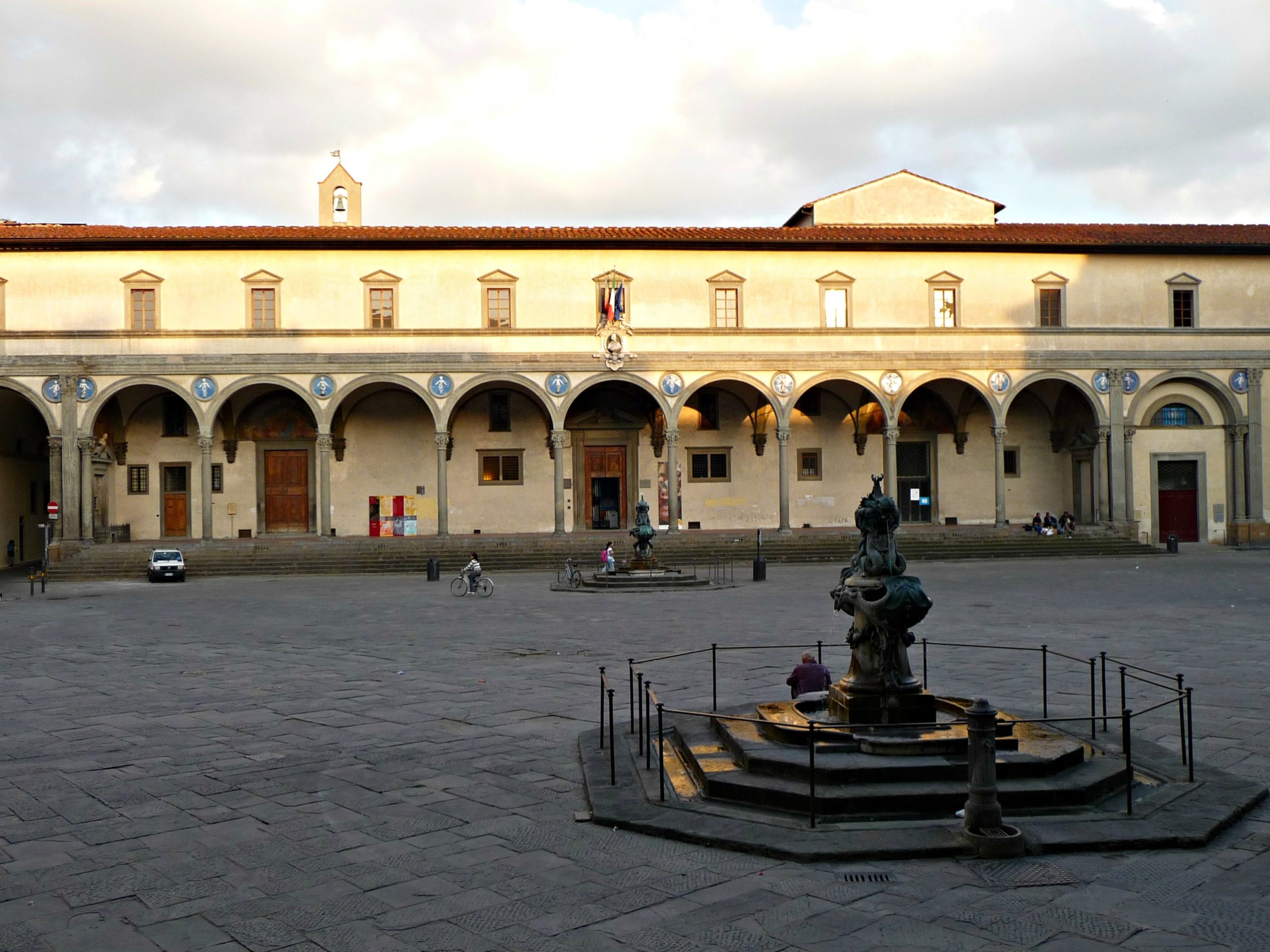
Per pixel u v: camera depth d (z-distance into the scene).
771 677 17.58
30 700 16.33
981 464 54.50
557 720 14.41
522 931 7.45
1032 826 9.34
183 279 46.53
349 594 35.00
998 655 19.44
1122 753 11.78
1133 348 49.44
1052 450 54.69
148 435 51.28
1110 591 31.44
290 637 23.55
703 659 19.56
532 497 52.94
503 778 11.47
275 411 51.91
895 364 48.69
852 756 10.63
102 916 7.77
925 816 9.72
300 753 12.68
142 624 26.59
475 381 47.53
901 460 54.41
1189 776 10.88
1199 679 16.75
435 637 23.31
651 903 7.93
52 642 23.31
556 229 48.97
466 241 46.75
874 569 11.58
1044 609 26.77
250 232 47.12
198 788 11.13
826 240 47.94
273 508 51.91
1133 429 49.25
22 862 8.93
